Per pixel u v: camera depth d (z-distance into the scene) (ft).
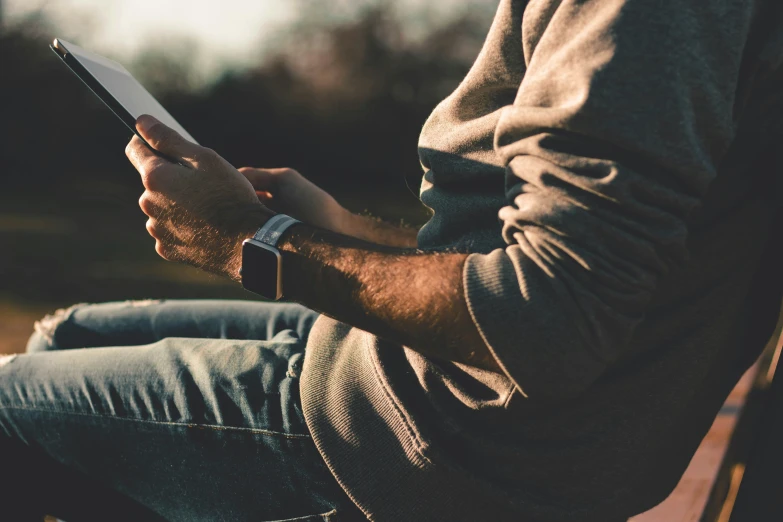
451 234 3.21
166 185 3.23
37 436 3.69
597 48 2.54
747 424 4.58
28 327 13.15
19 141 38.42
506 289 2.60
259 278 3.05
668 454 3.49
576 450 2.98
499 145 2.88
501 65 3.05
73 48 3.81
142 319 4.73
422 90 46.96
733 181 2.95
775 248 3.32
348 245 2.97
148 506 3.66
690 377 3.02
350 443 3.12
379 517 3.07
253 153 46.09
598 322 2.57
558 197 2.58
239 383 3.38
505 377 2.88
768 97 2.84
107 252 20.43
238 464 3.39
